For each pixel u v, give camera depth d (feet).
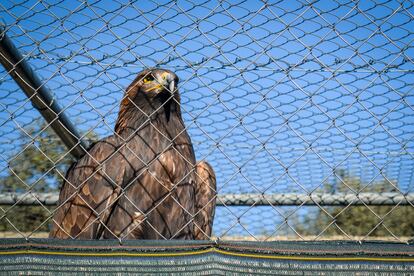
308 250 18.20
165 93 27.96
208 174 29.04
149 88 28.17
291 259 18.16
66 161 32.60
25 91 23.71
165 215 27.04
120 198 26.58
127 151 27.17
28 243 18.56
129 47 20.15
